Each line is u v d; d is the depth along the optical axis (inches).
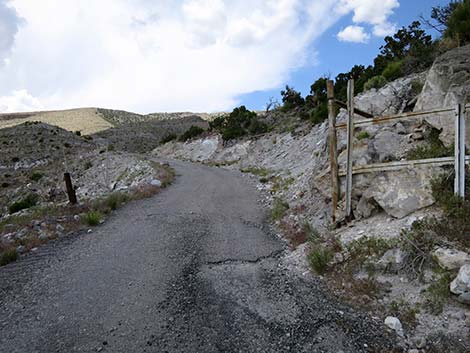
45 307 185.5
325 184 329.7
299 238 290.2
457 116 207.2
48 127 2780.5
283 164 832.9
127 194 544.7
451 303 152.3
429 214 207.3
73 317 173.6
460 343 133.0
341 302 179.2
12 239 308.3
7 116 5831.7
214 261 250.4
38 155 2043.6
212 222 370.3
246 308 178.4
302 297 188.7
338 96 828.6
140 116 6491.1
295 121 1151.0
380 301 170.6
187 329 159.3
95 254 271.7
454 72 254.4
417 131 280.5
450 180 214.4
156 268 237.9
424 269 174.4
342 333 151.9
